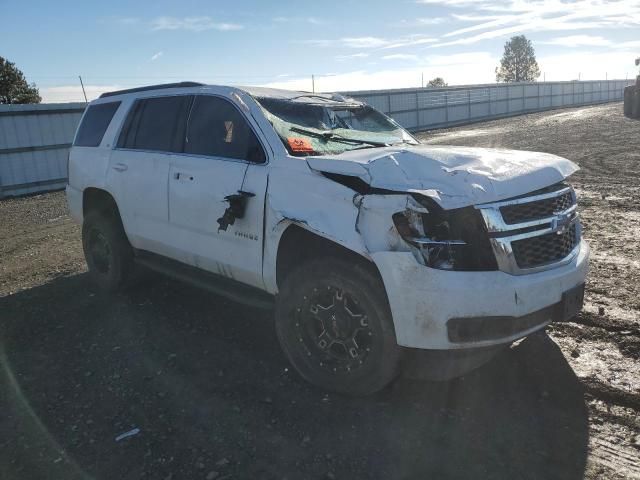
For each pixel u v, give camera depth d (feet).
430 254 9.24
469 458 8.88
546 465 8.64
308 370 11.14
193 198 13.23
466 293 9.07
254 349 13.15
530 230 9.80
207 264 13.39
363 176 9.85
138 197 15.15
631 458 8.73
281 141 11.82
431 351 9.92
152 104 15.66
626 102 93.35
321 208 10.32
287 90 14.64
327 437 9.60
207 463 8.98
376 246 9.53
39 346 13.79
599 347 12.44
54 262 22.21
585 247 11.27
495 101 144.56
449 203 9.04
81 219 17.97
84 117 18.58
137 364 12.57
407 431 9.69
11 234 30.22
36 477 8.79
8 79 156.66
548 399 10.50
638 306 14.51
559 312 10.11
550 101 173.58
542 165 10.63
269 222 11.27
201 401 10.90
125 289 17.42
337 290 10.45
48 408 10.86
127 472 8.82
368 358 10.18
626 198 28.66
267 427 9.95
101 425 10.19
